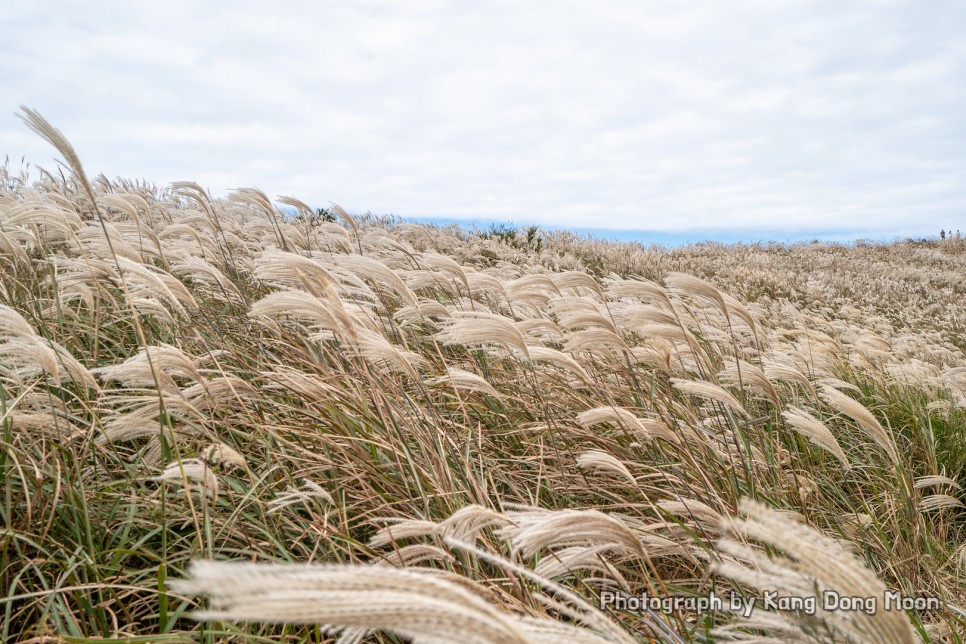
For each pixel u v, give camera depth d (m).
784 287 14.88
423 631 0.69
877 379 6.30
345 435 3.10
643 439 3.46
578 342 3.16
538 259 13.95
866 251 26.02
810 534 1.00
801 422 2.99
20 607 2.15
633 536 1.50
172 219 7.43
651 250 19.88
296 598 0.62
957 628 2.41
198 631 1.98
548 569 1.68
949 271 20.50
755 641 1.46
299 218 9.85
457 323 2.81
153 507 2.57
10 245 3.93
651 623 1.91
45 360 2.39
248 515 2.42
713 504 3.02
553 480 3.35
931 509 4.04
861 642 1.05
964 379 5.51
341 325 2.66
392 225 13.94
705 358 4.62
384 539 1.88
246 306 4.56
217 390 2.87
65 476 2.56
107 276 3.41
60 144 2.56
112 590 2.13
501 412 3.96
